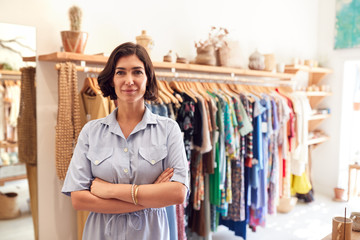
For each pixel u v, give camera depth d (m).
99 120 1.52
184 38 3.32
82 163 1.46
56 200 2.58
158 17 3.10
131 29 2.91
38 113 2.43
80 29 2.29
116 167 1.43
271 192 3.50
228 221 3.29
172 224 1.97
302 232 3.54
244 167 3.15
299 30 4.68
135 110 1.49
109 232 1.45
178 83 2.86
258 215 3.35
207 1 3.50
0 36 2.19
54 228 2.58
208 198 2.94
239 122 2.98
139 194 1.38
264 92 3.61
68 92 2.19
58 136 2.19
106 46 2.77
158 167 1.46
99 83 1.49
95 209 1.42
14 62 2.27
